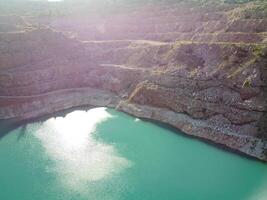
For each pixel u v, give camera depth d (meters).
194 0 172.12
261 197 60.94
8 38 113.38
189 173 69.00
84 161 73.62
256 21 108.00
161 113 94.50
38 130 89.69
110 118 98.00
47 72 113.62
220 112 84.00
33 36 118.88
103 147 80.12
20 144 81.19
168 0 175.62
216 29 120.25
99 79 117.44
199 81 91.62
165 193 62.47
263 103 77.88
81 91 114.31
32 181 66.00
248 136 76.88
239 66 86.75
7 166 71.25
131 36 146.12
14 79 106.06
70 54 124.12
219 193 62.38
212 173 68.88
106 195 61.78
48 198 60.81
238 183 65.38
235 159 73.69
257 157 72.69
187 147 79.75
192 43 102.81
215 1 164.62
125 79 111.69
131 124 93.38
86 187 64.12
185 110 90.62
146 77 105.75
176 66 100.94
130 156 75.94
